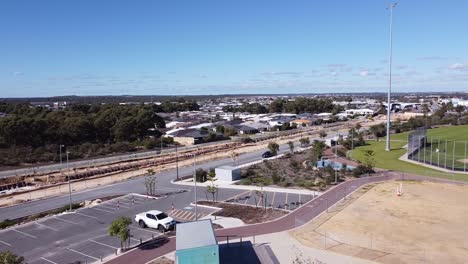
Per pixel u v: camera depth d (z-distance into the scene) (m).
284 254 30.50
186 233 28.55
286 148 99.31
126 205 49.25
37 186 64.94
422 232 34.41
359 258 29.14
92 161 88.31
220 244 33.22
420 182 55.34
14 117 105.31
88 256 32.53
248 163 78.69
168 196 53.41
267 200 47.88
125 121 123.12
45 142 108.00
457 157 72.75
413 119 135.00
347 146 93.06
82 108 180.38
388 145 87.50
